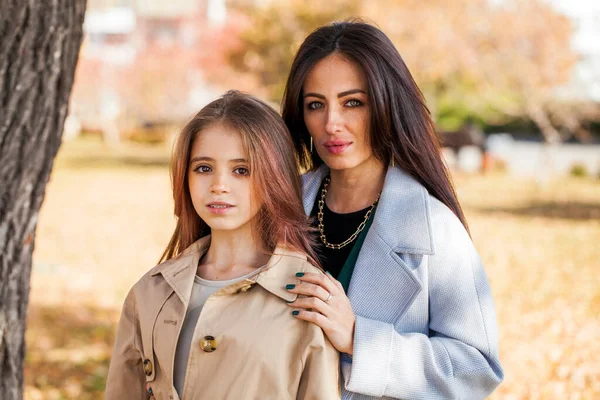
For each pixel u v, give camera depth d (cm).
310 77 210
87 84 3447
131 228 1313
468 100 2800
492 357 197
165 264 198
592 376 519
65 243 1152
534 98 2120
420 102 214
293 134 226
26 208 242
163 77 3241
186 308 186
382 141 210
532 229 1214
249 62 2477
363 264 205
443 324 200
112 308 750
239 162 184
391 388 186
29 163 239
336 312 183
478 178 2266
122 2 4216
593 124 3120
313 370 179
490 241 1098
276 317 181
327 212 229
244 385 177
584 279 823
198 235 204
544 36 1939
